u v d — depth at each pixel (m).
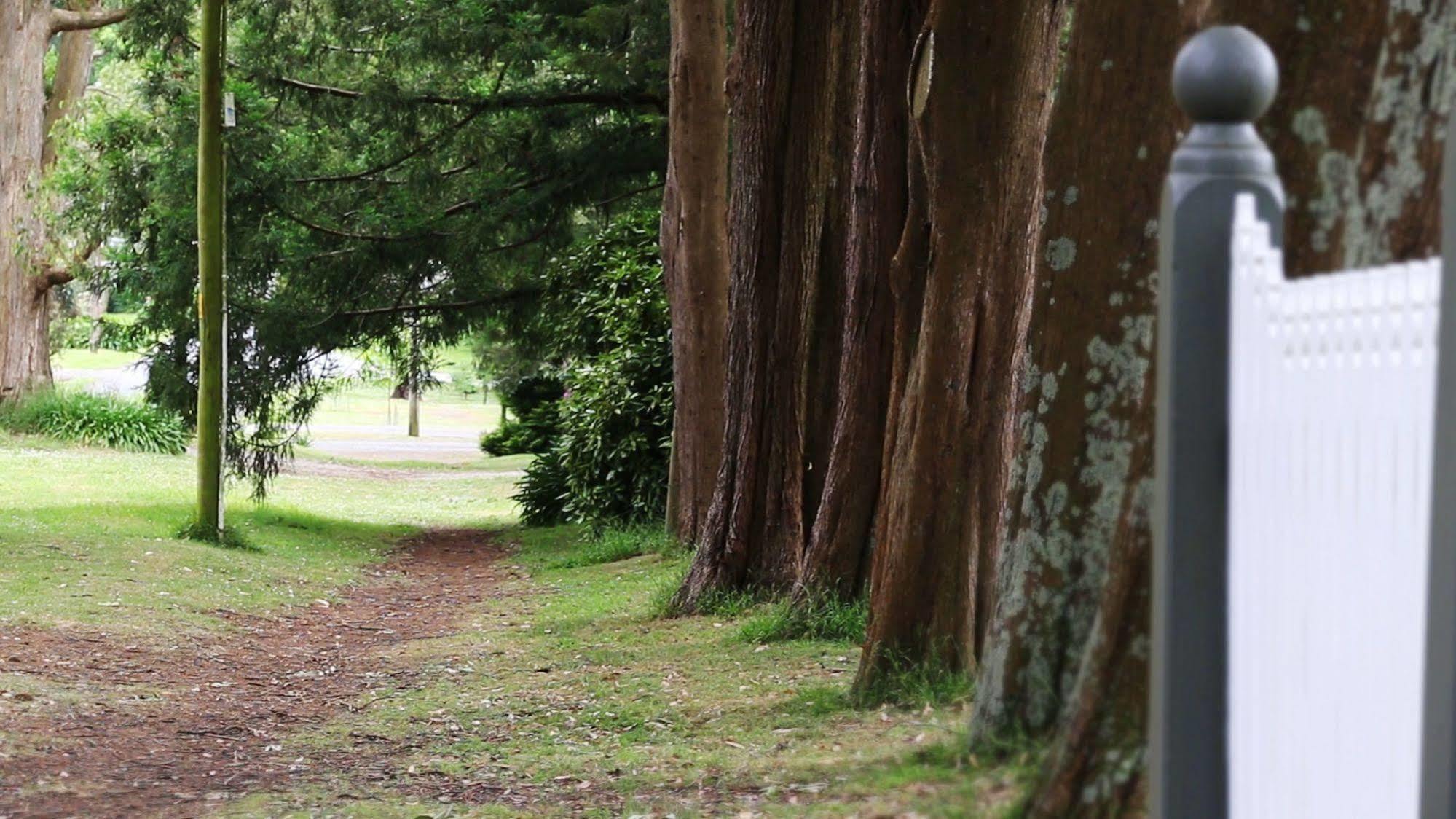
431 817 5.97
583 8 22.64
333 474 36.12
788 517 12.01
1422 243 3.35
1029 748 4.48
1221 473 2.58
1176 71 2.59
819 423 11.97
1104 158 4.82
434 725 8.30
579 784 6.46
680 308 17.52
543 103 23.16
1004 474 7.69
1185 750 2.62
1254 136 2.59
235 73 22.33
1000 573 4.99
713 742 7.06
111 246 24.89
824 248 11.77
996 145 7.74
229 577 15.41
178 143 21.86
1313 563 2.40
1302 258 3.42
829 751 6.20
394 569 19.02
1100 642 3.94
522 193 23.53
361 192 23.34
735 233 12.17
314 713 8.97
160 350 22.72
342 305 23.19
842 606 10.27
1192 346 2.57
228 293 22.38
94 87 36.34
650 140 23.48
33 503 21.55
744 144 12.03
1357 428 2.28
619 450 20.11
